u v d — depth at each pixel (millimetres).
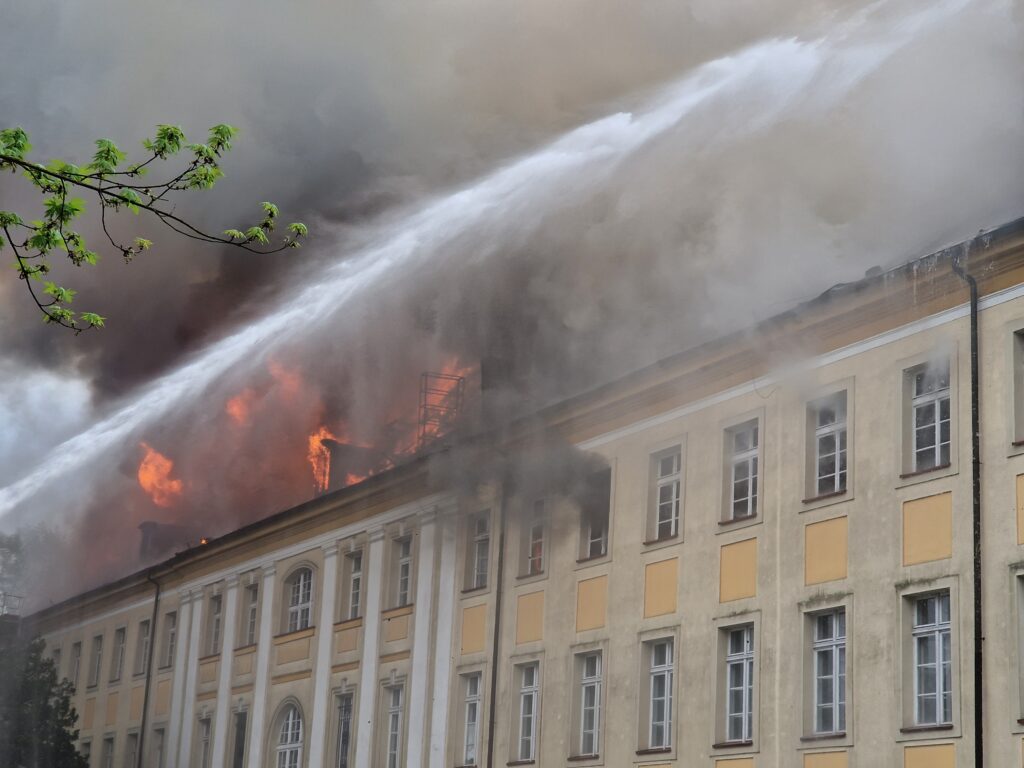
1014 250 22438
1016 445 21953
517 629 32031
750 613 25922
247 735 42281
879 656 23297
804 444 25672
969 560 22188
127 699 50094
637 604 28672
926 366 23766
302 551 41781
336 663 38781
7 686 45156
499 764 31469
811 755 24094
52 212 15609
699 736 26438
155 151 15477
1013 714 21047
